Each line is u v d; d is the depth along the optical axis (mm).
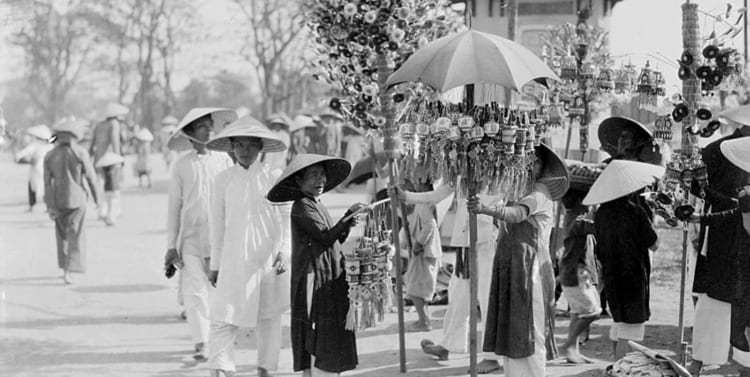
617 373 5656
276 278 6906
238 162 6938
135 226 17547
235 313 6648
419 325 8656
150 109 53438
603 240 6648
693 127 6418
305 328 6289
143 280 11742
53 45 55656
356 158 19453
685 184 6352
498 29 14422
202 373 7234
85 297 10633
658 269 11141
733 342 6156
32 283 11602
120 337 8586
